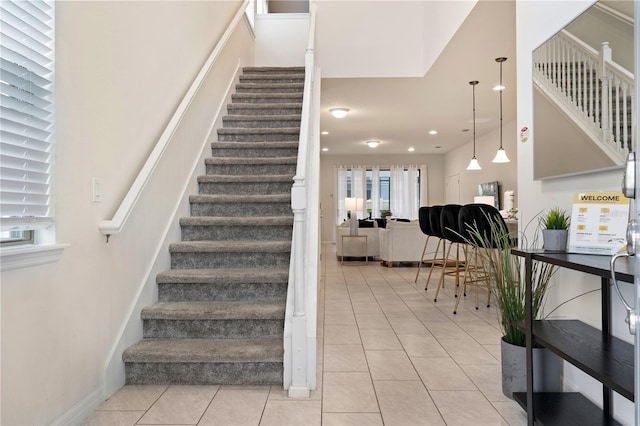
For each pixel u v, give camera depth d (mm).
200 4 3965
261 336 2551
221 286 2775
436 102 6371
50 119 1739
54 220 1767
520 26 2586
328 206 12305
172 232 3082
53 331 1771
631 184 1003
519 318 2168
